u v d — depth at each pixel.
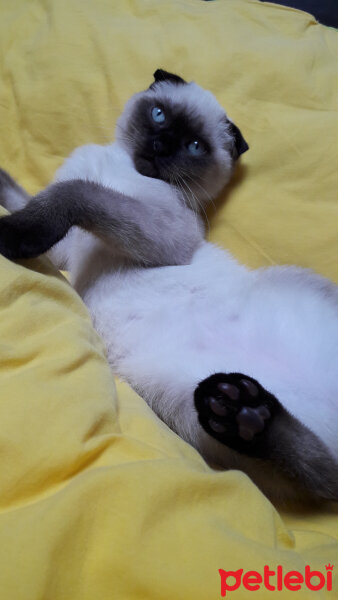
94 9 0.40
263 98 0.37
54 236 0.26
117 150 0.36
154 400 0.28
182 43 0.38
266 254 0.36
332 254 0.35
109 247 0.30
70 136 0.39
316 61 0.37
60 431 0.18
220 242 0.37
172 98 0.35
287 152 0.36
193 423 0.27
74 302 0.25
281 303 0.30
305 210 0.35
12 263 0.24
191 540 0.16
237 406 0.23
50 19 0.39
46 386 0.19
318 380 0.27
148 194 0.32
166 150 0.34
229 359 0.28
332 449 0.26
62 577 0.15
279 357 0.28
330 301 0.31
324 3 0.45
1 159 0.39
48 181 0.39
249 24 0.39
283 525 0.20
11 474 0.17
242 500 0.19
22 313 0.22
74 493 0.16
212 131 0.35
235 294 0.31
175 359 0.28
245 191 0.37
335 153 0.35
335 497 0.25
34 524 0.15
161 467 0.18
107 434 0.20
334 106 0.36
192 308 0.30
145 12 0.40
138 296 0.30
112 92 0.38
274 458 0.24
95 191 0.28
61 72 0.38
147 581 0.15
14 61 0.39
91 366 0.22
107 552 0.16
